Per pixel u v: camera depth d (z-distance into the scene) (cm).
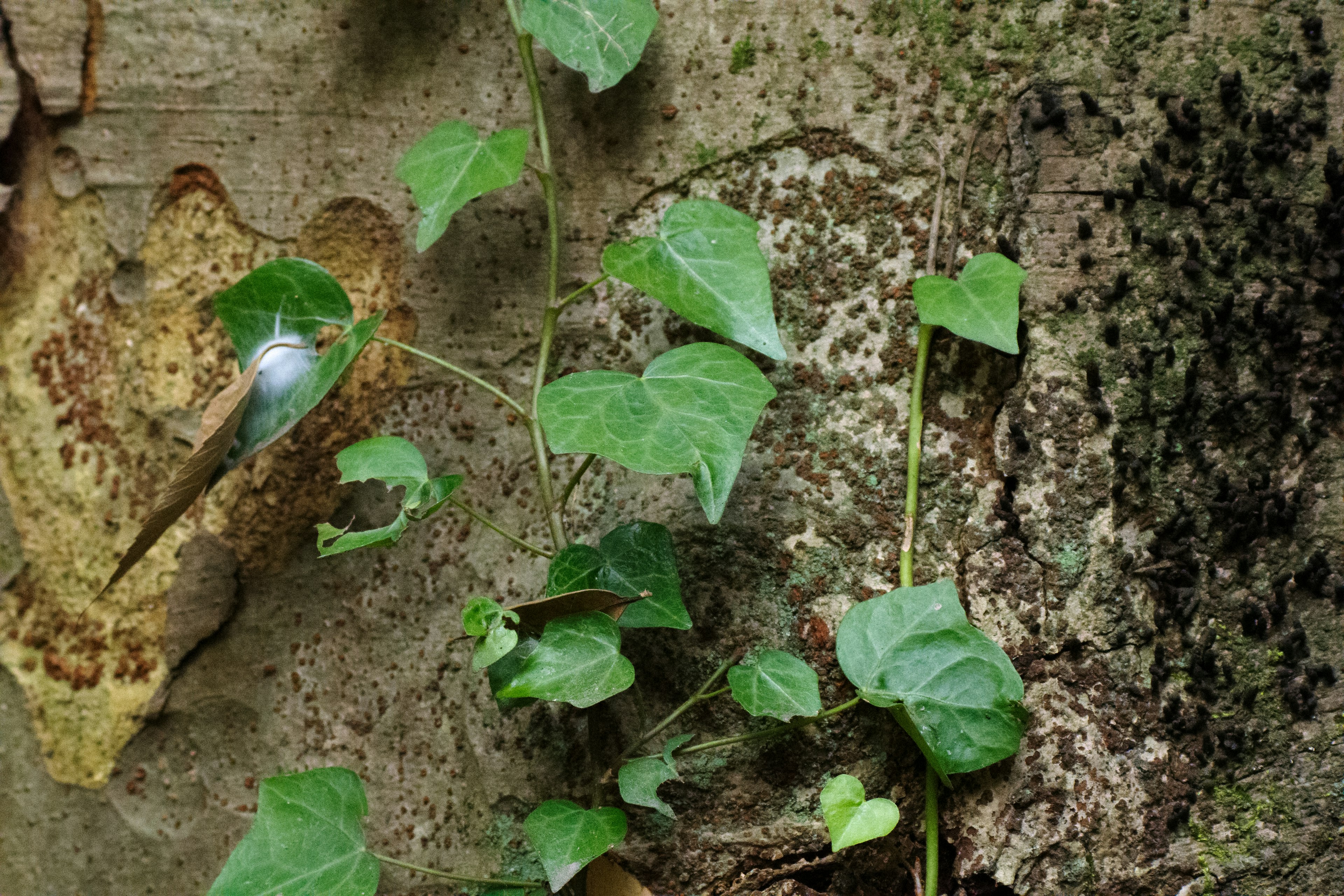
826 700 88
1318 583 88
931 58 89
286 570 91
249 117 91
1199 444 89
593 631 86
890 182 89
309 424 91
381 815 90
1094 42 89
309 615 91
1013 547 88
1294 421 89
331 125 91
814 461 89
